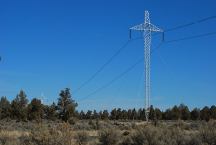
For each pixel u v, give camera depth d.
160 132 46.72
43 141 31.23
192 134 46.97
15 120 136.12
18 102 139.88
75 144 31.19
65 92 111.00
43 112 135.75
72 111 111.50
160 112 162.88
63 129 31.91
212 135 42.53
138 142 45.59
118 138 48.44
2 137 46.41
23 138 42.44
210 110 148.25
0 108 141.00
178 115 162.25
